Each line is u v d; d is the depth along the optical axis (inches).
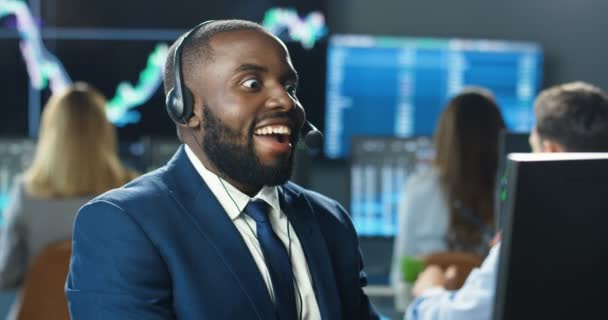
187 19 154.4
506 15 164.4
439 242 97.8
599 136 57.5
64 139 87.4
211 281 38.0
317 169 155.7
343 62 152.7
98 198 39.1
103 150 90.4
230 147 38.9
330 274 42.3
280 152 39.1
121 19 153.9
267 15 153.9
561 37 164.4
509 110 156.3
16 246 87.9
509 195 32.6
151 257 37.6
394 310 101.0
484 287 58.6
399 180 118.6
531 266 32.9
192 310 37.4
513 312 33.1
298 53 153.9
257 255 40.4
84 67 155.0
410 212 97.8
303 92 154.2
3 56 153.6
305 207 44.5
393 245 121.9
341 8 162.1
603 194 33.7
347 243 45.3
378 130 155.3
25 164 122.8
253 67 38.5
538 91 155.9
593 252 33.8
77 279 38.6
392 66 153.1
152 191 39.6
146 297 37.4
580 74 164.9
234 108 38.3
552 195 32.7
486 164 95.9
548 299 33.5
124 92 155.6
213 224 39.4
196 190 40.3
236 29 39.7
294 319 39.4
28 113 155.4
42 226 87.7
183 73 40.1
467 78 154.4
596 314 34.4
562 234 33.1
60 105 89.4
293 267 41.5
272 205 41.9
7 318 112.3
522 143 79.7
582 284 33.9
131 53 154.9
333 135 155.1
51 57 154.1
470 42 153.4
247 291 38.4
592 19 163.6
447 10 163.9
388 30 163.5
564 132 57.9
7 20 152.6
